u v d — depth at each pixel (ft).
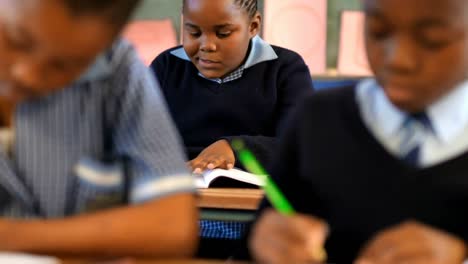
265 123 6.24
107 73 3.03
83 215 2.79
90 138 2.99
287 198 3.12
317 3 8.61
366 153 2.84
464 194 2.68
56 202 2.96
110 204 3.03
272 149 5.61
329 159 2.92
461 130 2.68
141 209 2.84
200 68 6.10
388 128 2.80
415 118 2.73
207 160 5.31
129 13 2.50
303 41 8.66
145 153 2.97
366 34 2.50
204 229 5.49
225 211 4.76
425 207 2.72
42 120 2.93
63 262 2.48
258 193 4.68
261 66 6.29
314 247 2.49
